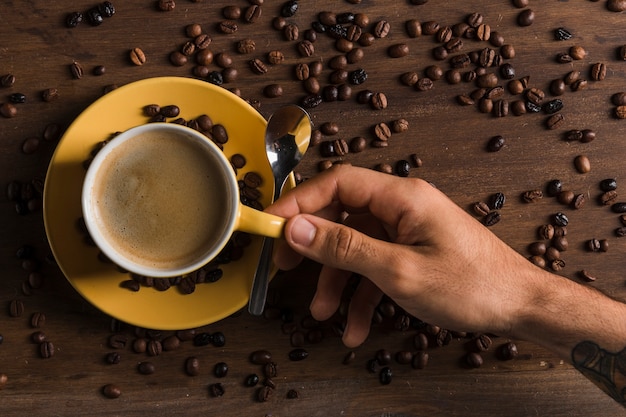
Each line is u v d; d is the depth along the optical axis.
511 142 0.67
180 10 0.65
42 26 0.64
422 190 0.58
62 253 0.61
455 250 0.57
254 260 0.63
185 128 0.55
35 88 0.64
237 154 0.63
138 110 0.62
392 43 0.67
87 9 0.64
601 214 0.68
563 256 0.68
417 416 0.67
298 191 0.59
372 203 0.59
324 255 0.56
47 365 0.64
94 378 0.65
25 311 0.64
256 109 0.65
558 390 0.67
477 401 0.67
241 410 0.66
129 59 0.65
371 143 0.66
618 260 0.68
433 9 0.67
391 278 0.56
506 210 0.67
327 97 0.66
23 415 0.64
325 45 0.66
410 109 0.67
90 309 0.65
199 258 0.56
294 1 0.65
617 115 0.68
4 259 0.64
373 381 0.67
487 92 0.67
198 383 0.66
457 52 0.67
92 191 0.55
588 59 0.68
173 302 0.62
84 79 0.64
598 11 0.68
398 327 0.66
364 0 0.66
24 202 0.64
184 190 0.56
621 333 0.58
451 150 0.67
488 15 0.67
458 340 0.67
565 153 0.68
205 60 0.65
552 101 0.67
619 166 0.68
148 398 0.65
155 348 0.65
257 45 0.66
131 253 0.56
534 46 0.67
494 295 0.58
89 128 0.61
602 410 0.67
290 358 0.66
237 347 0.66
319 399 0.66
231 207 0.55
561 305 0.58
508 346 0.67
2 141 0.64
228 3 0.65
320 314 0.63
